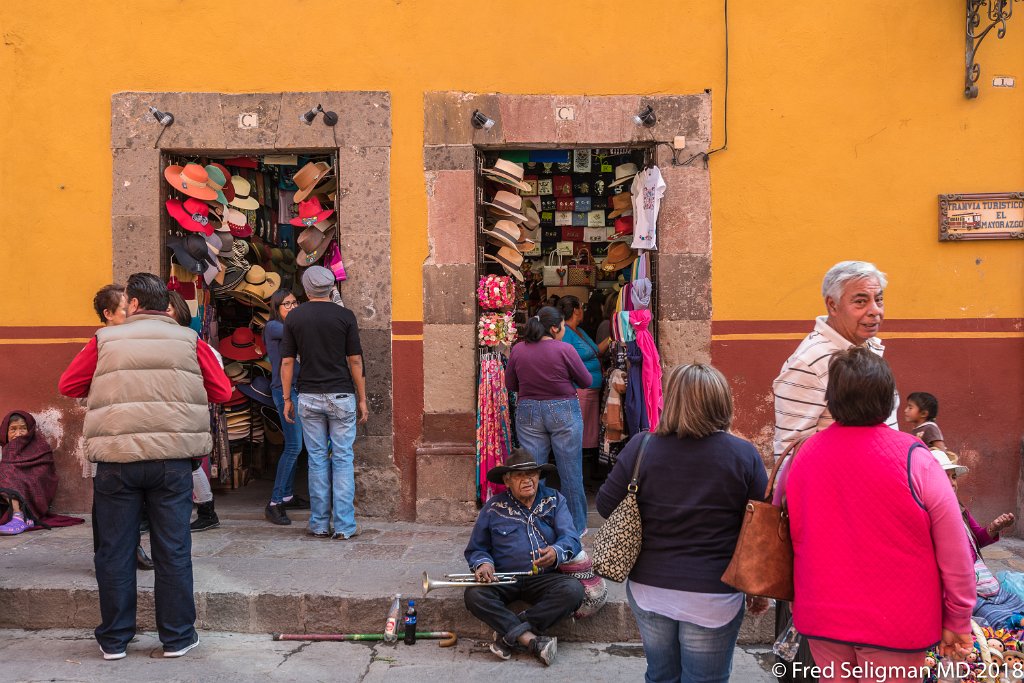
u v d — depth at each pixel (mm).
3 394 6074
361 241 6008
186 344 4148
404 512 6023
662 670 2869
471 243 5977
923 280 5879
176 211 6039
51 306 6066
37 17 6000
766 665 4117
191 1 5992
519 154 6324
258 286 6688
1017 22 5820
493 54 5949
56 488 6043
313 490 5539
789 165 5902
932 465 2355
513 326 6203
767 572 2594
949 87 5844
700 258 5941
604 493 2957
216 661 4066
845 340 3010
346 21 5969
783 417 3016
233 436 6879
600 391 6691
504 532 4301
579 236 7648
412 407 6020
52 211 6047
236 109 6000
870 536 2338
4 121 6027
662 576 2768
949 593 2311
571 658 4176
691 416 2766
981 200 5809
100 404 3992
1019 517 5805
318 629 4469
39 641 4332
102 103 6020
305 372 5469
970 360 5863
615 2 5926
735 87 5906
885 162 5879
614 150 6273
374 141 5980
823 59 5875
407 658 4156
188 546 4164
